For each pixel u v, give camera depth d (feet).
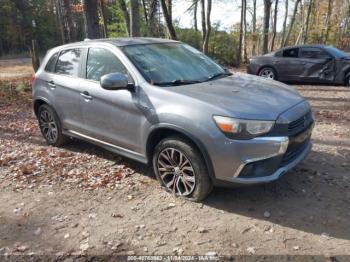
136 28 40.27
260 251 11.41
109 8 74.59
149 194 15.17
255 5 97.55
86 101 17.34
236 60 77.77
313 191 14.90
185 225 12.94
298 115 13.58
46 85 20.01
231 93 14.03
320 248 11.42
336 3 135.03
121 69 15.94
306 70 41.27
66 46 19.48
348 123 24.86
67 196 15.47
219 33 78.64
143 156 15.53
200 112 13.07
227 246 11.73
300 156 14.25
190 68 16.58
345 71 38.99
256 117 12.55
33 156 20.13
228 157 12.67
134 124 15.26
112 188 15.89
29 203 15.08
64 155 19.97
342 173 16.48
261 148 12.50
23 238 12.72
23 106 34.83
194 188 13.98
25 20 147.33
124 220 13.43
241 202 14.25
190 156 13.61
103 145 17.47
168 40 18.79
